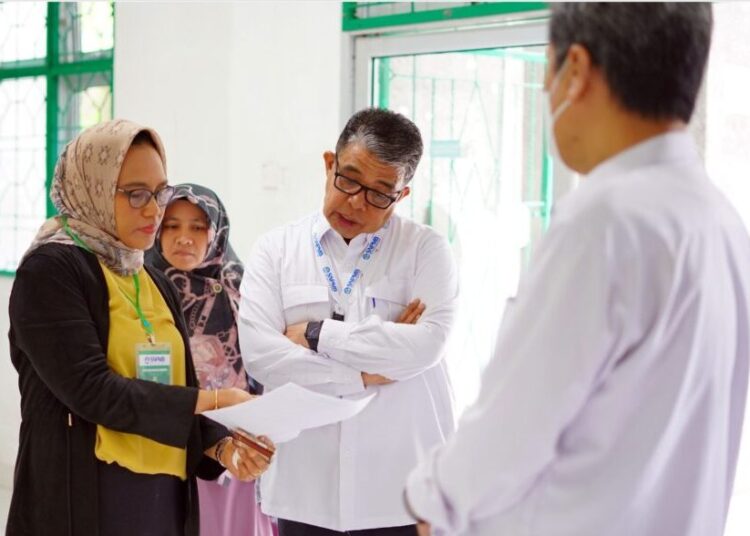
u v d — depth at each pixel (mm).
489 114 3543
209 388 2859
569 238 1213
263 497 2350
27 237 5332
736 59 2896
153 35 4344
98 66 4918
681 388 1234
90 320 1859
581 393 1202
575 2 1254
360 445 2232
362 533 2252
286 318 2346
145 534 1931
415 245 2355
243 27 3975
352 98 3869
